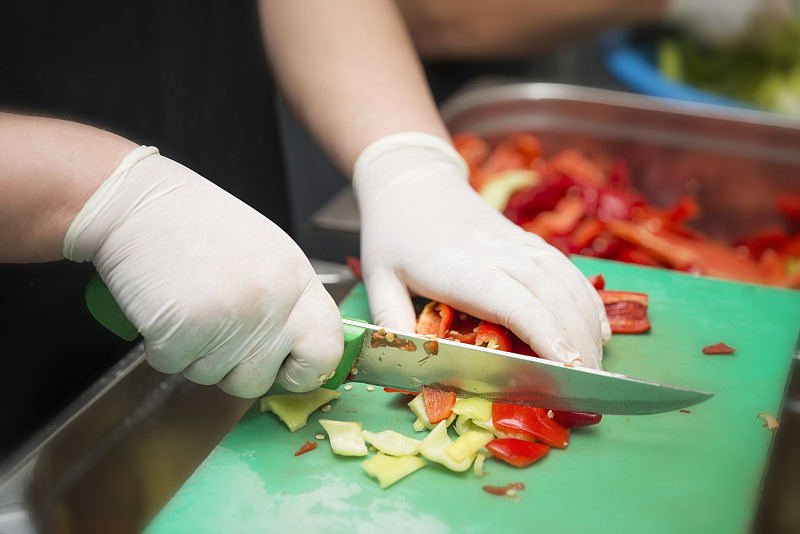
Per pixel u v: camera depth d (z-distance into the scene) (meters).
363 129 1.27
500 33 2.44
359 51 1.32
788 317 1.17
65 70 1.20
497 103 2.03
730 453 0.90
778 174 1.84
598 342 1.01
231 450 0.93
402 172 1.19
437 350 0.93
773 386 1.01
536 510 0.83
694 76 2.47
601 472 0.88
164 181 0.91
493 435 0.93
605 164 2.01
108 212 0.88
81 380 1.30
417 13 2.42
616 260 1.69
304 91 1.33
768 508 1.12
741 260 1.73
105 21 1.24
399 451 0.90
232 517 0.84
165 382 1.14
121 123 1.30
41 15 1.15
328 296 0.93
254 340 0.89
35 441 0.97
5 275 1.15
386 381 0.98
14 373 1.20
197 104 1.44
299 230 1.91
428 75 2.60
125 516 1.03
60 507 0.95
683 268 1.63
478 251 1.05
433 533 0.81
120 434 1.05
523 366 0.91
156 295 0.87
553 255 1.06
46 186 0.85
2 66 1.12
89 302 0.94
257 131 1.59
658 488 0.86
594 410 0.91
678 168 1.94
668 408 0.87
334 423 0.94
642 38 2.58
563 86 2.03
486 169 1.92
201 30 1.40
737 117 1.85
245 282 0.87
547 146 2.04
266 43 1.41
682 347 1.10
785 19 2.31
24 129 0.87
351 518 0.83
